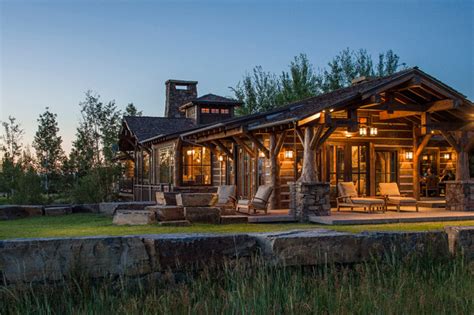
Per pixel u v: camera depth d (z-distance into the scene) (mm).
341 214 14547
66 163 25891
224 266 4949
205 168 23484
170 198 13789
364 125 17250
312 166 13820
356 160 17453
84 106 26031
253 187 17531
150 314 3977
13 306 3959
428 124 15148
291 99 39250
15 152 26562
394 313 4121
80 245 4453
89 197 21797
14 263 4234
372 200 14820
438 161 23703
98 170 23297
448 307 4348
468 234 5957
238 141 17078
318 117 13492
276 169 15781
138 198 26094
